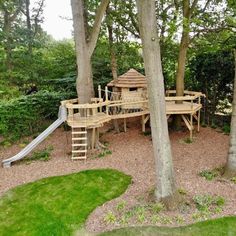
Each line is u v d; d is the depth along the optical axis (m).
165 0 13.00
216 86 14.44
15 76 16.44
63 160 10.91
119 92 13.82
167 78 16.16
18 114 13.27
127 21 13.77
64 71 17.44
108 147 11.98
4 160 10.52
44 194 8.44
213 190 8.12
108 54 16.31
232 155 8.73
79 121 11.06
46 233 6.70
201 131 13.45
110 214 7.14
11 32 17.27
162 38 13.70
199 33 12.28
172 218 6.94
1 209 7.78
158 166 7.38
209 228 6.56
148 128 14.13
